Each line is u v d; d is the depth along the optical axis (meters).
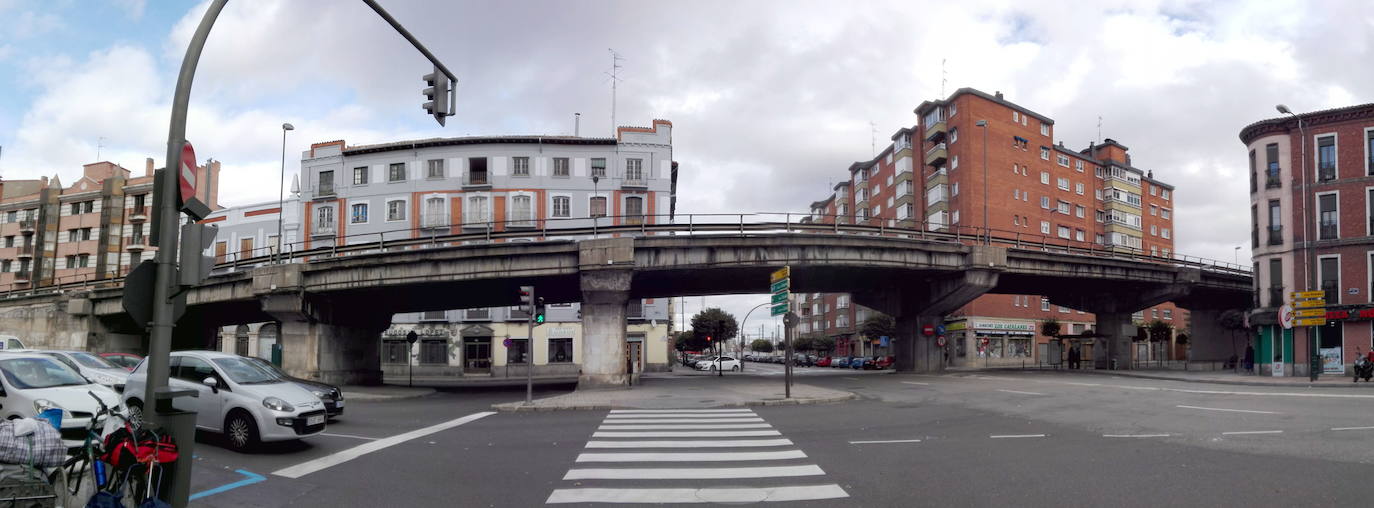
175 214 7.06
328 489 8.64
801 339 106.44
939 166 70.25
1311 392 22.02
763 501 7.81
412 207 55.59
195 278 7.06
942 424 14.98
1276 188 36.50
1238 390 23.73
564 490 8.46
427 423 16.19
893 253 33.41
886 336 70.38
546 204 54.75
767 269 31.78
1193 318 59.44
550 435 13.66
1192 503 7.45
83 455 6.78
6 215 69.44
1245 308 58.44
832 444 12.05
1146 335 70.75
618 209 54.81
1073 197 73.19
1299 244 35.38
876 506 7.52
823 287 42.53
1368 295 33.28
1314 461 9.71
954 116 67.69
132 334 43.12
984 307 65.31
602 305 29.33
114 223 64.31
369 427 15.32
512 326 55.50
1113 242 74.56
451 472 9.69
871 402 21.17
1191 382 29.92
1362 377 28.88
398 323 55.59
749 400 21.06
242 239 59.56
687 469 9.73
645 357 55.09
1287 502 7.43
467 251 29.98
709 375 47.75
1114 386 26.53
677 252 29.98
